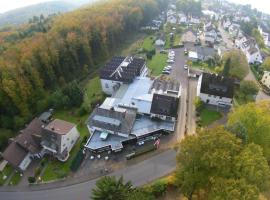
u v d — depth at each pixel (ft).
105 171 177.68
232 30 501.15
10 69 228.43
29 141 194.08
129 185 132.87
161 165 177.99
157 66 331.16
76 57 311.27
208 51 349.82
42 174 182.50
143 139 200.23
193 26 528.63
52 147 189.37
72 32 319.47
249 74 315.78
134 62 290.15
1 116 229.86
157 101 211.82
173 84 246.88
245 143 130.52
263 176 105.09
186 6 638.12
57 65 286.66
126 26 457.27
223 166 107.55
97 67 346.95
